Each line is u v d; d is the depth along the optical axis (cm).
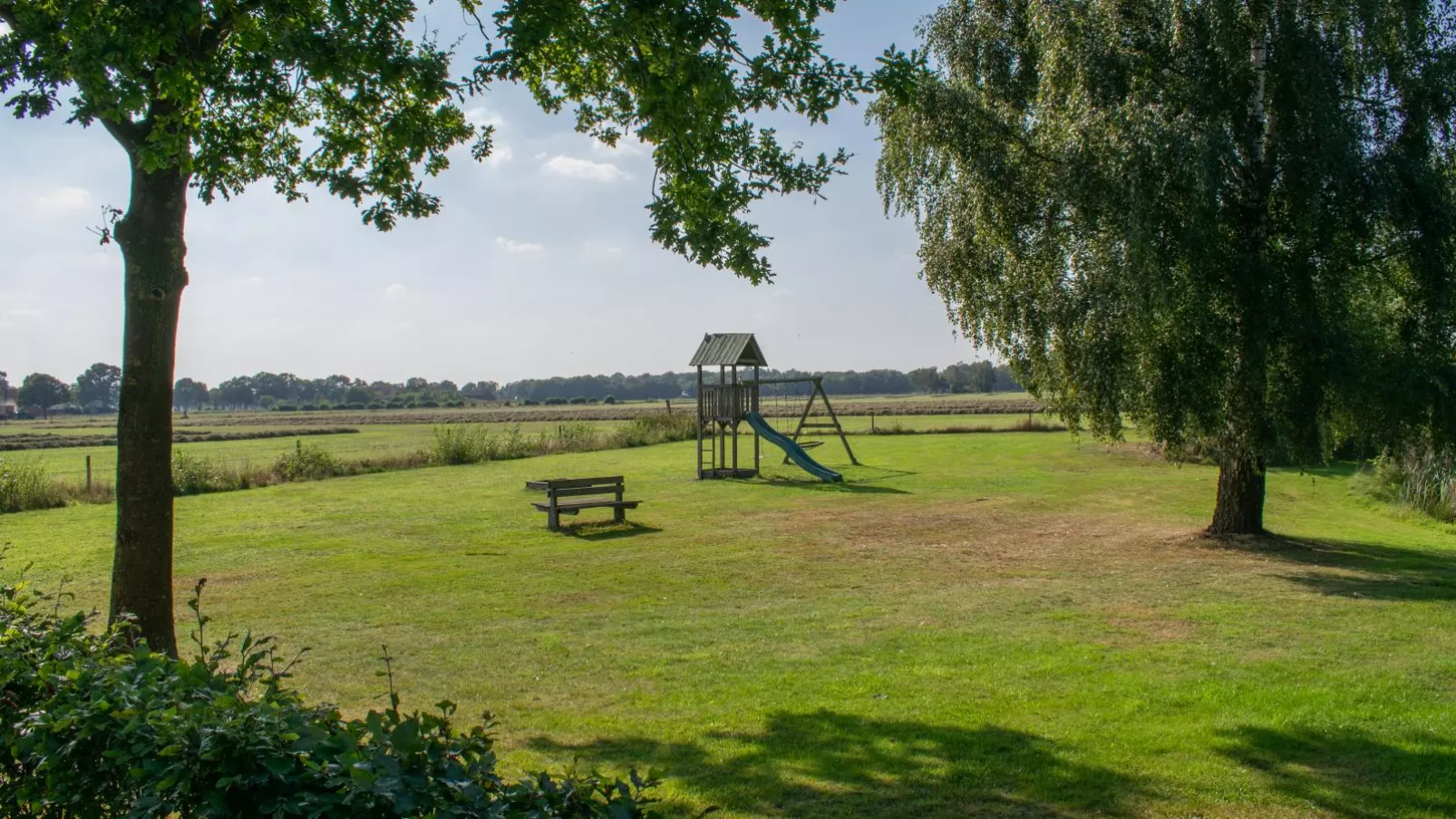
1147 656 955
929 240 1780
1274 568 1514
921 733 711
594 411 12225
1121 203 1437
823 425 5131
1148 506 2394
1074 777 618
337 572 1523
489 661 960
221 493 2769
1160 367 1509
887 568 1546
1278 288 1486
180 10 578
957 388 16888
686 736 714
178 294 742
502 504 2470
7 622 454
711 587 1388
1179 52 1562
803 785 609
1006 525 2066
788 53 773
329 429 7988
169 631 736
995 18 1727
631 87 810
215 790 298
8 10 659
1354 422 1552
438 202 908
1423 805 572
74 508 2486
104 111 614
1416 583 1376
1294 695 804
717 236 838
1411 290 1546
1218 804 577
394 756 306
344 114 880
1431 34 1526
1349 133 1464
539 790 306
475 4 813
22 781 373
